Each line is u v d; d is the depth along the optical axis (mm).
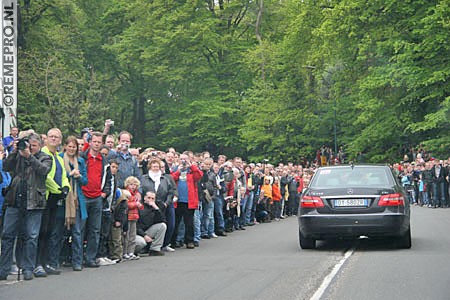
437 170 51312
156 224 22375
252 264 18969
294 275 16641
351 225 21703
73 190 18234
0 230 18094
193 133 83875
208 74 83750
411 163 60188
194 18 82062
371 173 22906
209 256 21500
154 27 82875
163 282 15898
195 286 15219
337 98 68188
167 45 81312
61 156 18281
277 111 78312
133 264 19688
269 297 13727
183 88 85312
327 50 62156
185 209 24719
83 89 60094
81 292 14719
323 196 22094
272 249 23375
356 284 15172
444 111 53344
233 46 83625
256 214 39438
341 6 57000
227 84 84250
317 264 18703
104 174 19219
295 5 69812
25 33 60688
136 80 89188
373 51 60094
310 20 67250
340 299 13430
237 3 82875
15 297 14219
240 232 32219
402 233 21859
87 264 19156
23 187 16750
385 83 56938
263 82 79375
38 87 56938
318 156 80812
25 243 16781
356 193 21891
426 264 18250
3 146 20219
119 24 88500
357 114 75125
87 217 19016
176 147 87500
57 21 67812
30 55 57562
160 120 89375
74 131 54812
